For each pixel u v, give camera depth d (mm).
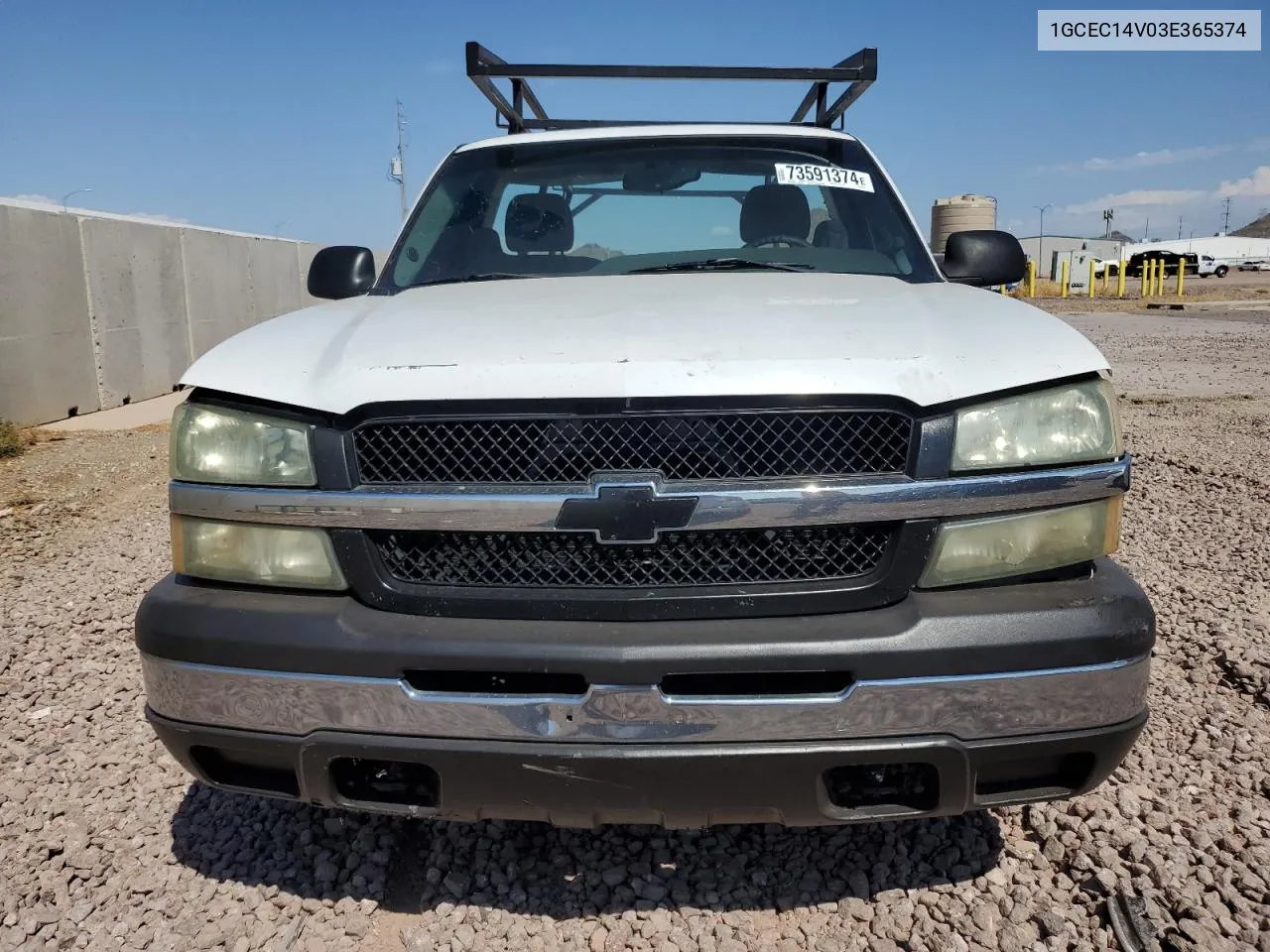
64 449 9211
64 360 11094
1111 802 2697
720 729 1947
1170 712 3254
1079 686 1981
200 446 2178
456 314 2441
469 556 2055
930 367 2049
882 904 2334
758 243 3318
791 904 2357
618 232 3350
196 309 14242
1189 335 19078
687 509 1963
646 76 4016
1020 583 2070
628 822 2061
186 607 2125
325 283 3385
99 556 5621
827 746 1949
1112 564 2193
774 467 2002
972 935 2205
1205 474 7043
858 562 2035
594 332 2191
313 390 2107
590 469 2002
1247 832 2533
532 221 3381
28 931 2283
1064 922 2217
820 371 2008
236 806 2840
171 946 2246
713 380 1985
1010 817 2674
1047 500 2047
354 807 2143
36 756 3170
